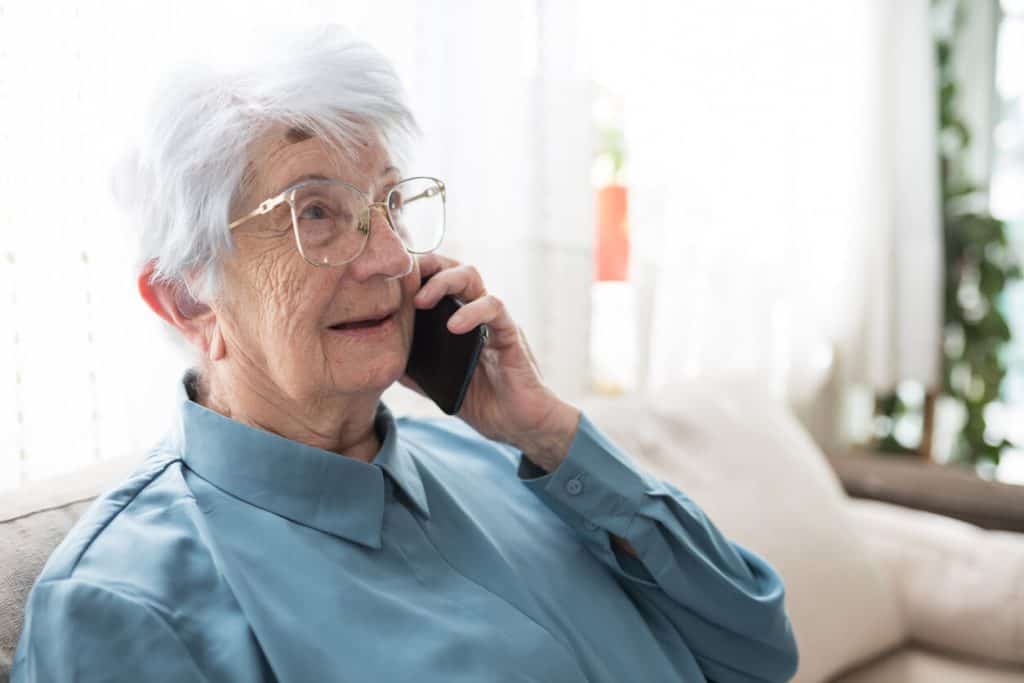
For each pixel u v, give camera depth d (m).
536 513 1.01
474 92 1.61
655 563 0.95
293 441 0.81
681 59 2.06
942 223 2.93
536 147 1.70
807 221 2.52
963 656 1.47
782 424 1.65
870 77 2.53
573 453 0.94
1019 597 1.40
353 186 0.77
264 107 0.73
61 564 0.69
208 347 0.82
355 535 0.79
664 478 1.36
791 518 1.39
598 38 1.92
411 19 1.48
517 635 0.80
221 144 0.72
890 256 2.63
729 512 1.34
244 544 0.75
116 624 0.65
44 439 1.05
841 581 1.36
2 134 0.99
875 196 2.57
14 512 0.80
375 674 0.71
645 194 2.03
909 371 2.73
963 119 3.05
